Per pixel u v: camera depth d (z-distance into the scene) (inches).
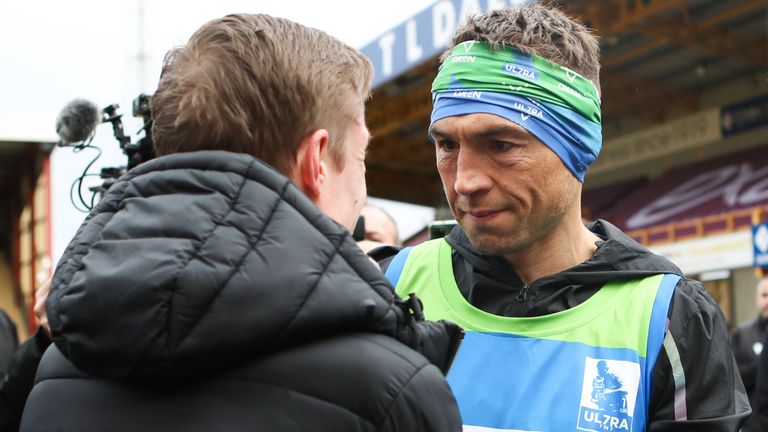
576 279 48.8
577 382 46.3
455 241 53.4
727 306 442.6
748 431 147.2
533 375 47.3
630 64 495.5
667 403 45.6
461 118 45.8
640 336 46.2
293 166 36.1
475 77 45.8
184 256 30.9
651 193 539.2
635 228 511.8
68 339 31.5
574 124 46.6
